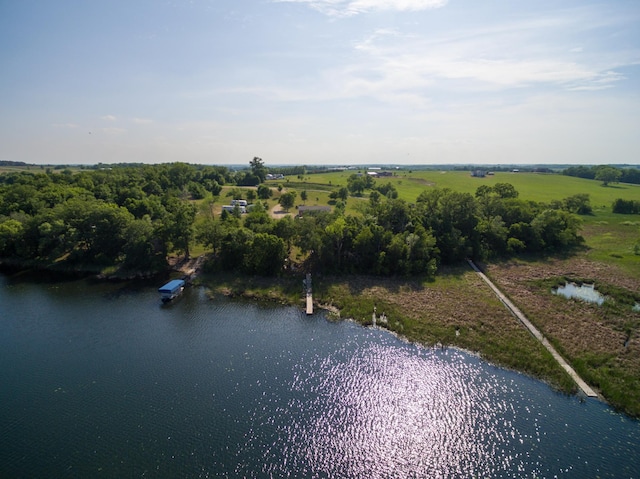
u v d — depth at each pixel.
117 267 87.06
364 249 87.06
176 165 194.00
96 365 50.53
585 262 95.44
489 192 141.62
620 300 72.19
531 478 33.56
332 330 61.12
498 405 43.16
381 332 60.41
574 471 34.19
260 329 61.38
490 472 34.28
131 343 56.47
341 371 49.50
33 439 37.75
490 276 84.88
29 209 107.62
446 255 94.81
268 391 45.25
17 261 90.56
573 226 113.12
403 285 79.19
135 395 44.34
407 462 35.59
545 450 36.66
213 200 153.50
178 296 75.06
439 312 66.19
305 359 52.31
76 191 124.00
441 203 104.50
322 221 99.06
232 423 39.94
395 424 40.25
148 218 99.44
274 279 82.69
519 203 115.31
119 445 36.88
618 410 42.19
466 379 47.97
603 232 124.94
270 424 39.91
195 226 96.31
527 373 49.09
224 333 59.84
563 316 64.06
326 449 36.88
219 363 51.09
